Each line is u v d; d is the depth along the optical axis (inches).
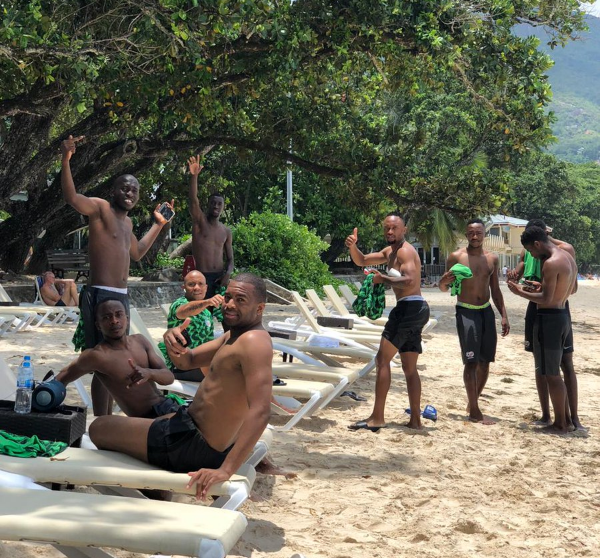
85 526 130.3
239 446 155.7
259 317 166.2
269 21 553.0
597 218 3846.0
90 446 191.9
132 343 215.9
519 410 361.7
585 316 1010.1
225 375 163.8
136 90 582.6
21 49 452.4
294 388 287.7
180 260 1216.8
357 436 294.7
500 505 223.1
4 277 827.4
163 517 136.7
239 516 140.3
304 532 191.3
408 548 185.6
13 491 146.3
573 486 243.9
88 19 511.5
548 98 644.7
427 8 583.2
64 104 691.4
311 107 776.3
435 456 271.1
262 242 1037.2
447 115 1520.7
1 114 609.9
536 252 323.3
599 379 474.6
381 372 307.6
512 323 839.1
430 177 726.5
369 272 300.8
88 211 244.7
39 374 368.8
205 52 571.5
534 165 3090.6
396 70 691.4
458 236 1845.5
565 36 633.6
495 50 616.4
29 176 736.3
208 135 800.9
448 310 975.6
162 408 209.9
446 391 401.4
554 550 189.2
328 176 757.3
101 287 244.4
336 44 598.5
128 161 990.4
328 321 488.7
